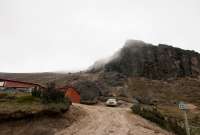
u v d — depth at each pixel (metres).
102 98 65.50
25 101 20.38
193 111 58.53
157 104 68.88
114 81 94.94
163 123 24.39
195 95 90.56
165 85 104.19
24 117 17.73
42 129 17.34
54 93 23.08
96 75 103.00
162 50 134.88
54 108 20.20
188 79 118.69
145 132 19.67
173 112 50.03
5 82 32.97
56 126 18.66
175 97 86.19
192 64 134.38
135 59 126.19
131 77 111.00
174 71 125.94
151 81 107.94
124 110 34.56
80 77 98.75
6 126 16.48
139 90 89.75
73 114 23.47
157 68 123.88
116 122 23.58
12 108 17.83
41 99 21.64
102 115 27.47
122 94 77.31
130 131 19.70
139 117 27.61
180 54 136.75
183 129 23.16
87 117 24.67
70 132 18.03
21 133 16.20
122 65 123.44
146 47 134.62
